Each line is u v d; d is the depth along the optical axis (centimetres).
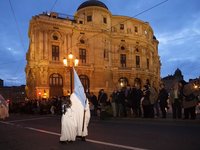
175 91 1599
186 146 835
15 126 1773
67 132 973
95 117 2175
